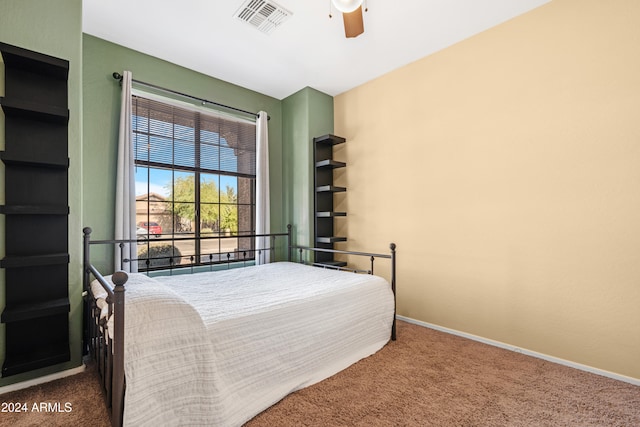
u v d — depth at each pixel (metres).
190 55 2.76
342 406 1.51
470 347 2.29
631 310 1.78
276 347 1.60
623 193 1.81
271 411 1.47
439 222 2.70
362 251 3.35
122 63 2.58
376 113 3.24
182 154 2.96
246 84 3.37
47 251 1.80
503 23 2.31
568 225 2.01
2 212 1.58
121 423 1.12
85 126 2.37
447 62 2.65
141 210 2.71
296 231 3.60
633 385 1.74
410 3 2.09
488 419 1.43
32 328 1.74
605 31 1.88
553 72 2.08
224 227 3.29
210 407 1.26
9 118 1.72
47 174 1.82
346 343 1.99
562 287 2.03
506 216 2.29
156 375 1.18
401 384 1.73
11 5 1.68
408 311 2.92
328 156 3.65
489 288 2.38
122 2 2.06
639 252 1.76
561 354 2.03
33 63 1.70
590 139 1.93
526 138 2.20
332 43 2.59
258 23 2.31
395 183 3.05
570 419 1.44
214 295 1.93
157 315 1.27
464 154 2.54
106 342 1.42
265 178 3.45
